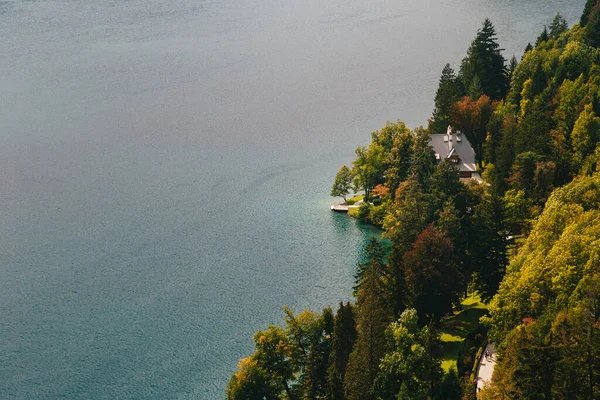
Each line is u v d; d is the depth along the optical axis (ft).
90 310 567.59
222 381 467.52
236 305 553.64
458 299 449.48
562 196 447.01
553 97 645.10
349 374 366.22
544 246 400.67
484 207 482.28
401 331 370.12
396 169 648.38
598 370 286.25
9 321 560.61
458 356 400.47
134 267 631.15
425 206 535.19
